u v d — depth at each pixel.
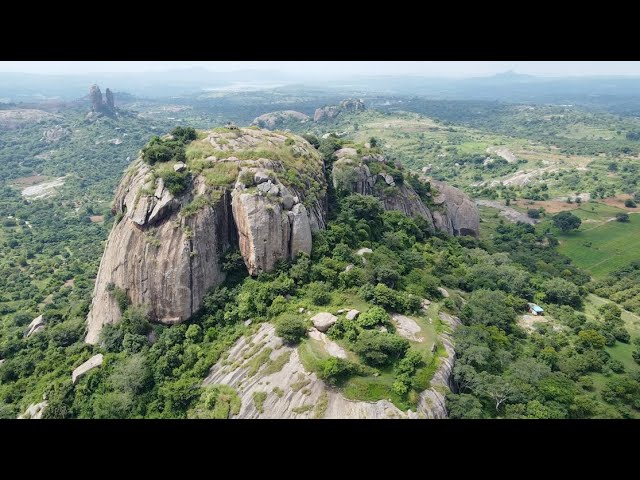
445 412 49.31
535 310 80.12
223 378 54.41
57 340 67.06
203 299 63.72
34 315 94.50
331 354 53.00
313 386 49.94
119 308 64.50
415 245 87.38
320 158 90.56
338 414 47.44
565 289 85.19
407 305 62.78
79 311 74.38
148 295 63.22
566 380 58.94
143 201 65.56
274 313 59.88
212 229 66.00
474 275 84.94
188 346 59.22
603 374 65.12
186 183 67.62
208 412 50.66
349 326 55.84
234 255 66.50
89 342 65.44
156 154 69.88
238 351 57.25
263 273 65.50
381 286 63.12
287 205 68.69
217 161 70.25
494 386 52.53
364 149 103.50
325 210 81.31
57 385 56.31
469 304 73.12
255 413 49.31
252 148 75.81
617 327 77.69
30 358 64.50
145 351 59.62
